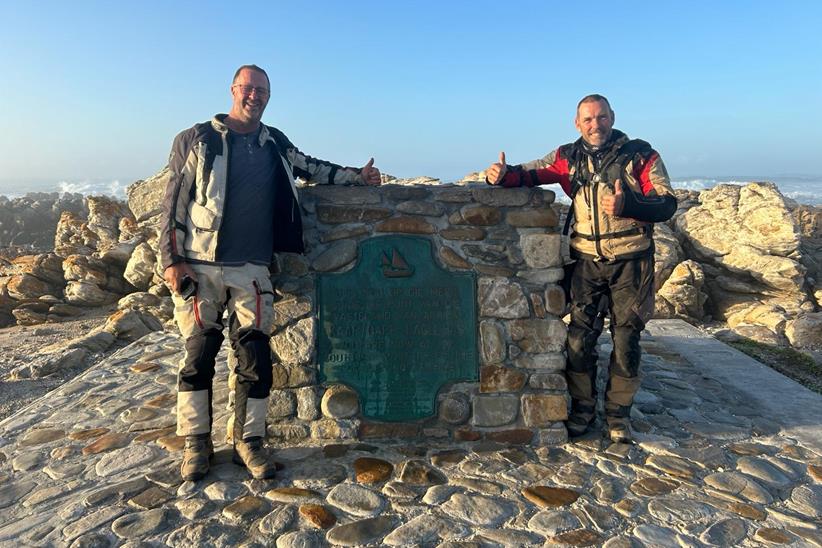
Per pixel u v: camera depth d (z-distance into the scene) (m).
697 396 4.73
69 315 12.29
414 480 3.33
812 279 9.70
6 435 4.15
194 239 3.28
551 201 3.79
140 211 11.10
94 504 3.11
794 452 3.70
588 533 2.85
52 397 4.97
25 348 9.15
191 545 2.75
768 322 8.72
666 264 9.90
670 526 2.90
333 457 3.60
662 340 6.54
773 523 2.93
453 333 3.80
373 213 3.76
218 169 3.25
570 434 3.89
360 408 3.79
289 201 3.46
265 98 3.40
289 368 3.75
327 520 2.94
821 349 7.56
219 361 5.87
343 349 3.78
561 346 3.80
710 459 3.60
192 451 3.37
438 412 3.81
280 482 3.30
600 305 3.83
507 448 3.74
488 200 3.78
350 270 3.77
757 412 4.39
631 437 3.85
